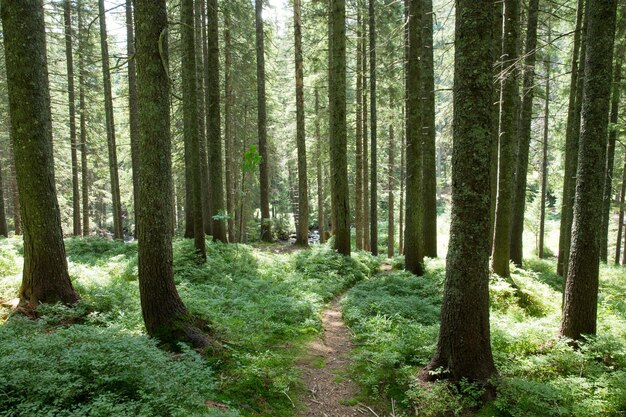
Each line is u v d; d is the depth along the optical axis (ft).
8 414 11.86
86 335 16.55
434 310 29.84
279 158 103.09
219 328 21.65
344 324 28.66
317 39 63.72
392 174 76.59
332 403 17.81
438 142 63.62
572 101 41.37
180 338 19.38
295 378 18.84
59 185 85.25
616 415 16.17
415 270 42.60
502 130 34.42
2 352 14.87
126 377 13.94
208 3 45.91
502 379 17.84
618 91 41.65
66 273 24.27
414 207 42.55
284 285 34.83
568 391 17.16
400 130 67.87
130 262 37.27
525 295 33.24
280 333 24.79
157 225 19.67
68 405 12.73
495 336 23.27
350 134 69.87
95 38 66.90
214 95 47.93
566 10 46.75
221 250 46.14
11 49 22.31
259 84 62.59
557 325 25.98
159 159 19.49
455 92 17.74
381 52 55.93
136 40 19.20
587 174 21.85
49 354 14.96
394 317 28.02
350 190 88.38
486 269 18.02
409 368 20.15
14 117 22.74
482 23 16.76
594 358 21.04
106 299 24.86
